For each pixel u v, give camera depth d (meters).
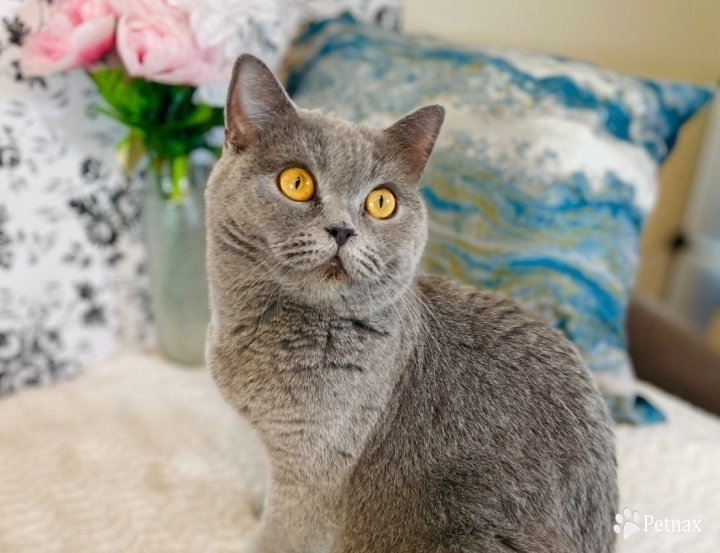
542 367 0.67
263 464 0.79
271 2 0.79
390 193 0.63
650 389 0.89
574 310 0.79
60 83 0.82
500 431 0.65
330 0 0.94
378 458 0.65
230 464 0.79
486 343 0.67
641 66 1.20
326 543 0.68
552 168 0.79
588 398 0.67
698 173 1.36
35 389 0.87
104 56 0.77
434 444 0.65
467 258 0.80
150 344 0.98
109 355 0.94
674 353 0.91
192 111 0.81
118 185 0.89
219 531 0.72
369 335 0.64
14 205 0.83
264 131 0.62
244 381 0.65
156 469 0.77
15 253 0.84
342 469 0.65
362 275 0.61
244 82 0.61
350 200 0.61
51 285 0.87
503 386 0.66
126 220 0.91
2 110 0.80
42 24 0.79
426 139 0.64
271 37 0.85
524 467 0.64
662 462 0.78
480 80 0.82
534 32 1.08
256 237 0.61
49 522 0.71
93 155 0.86
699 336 0.93
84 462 0.77
